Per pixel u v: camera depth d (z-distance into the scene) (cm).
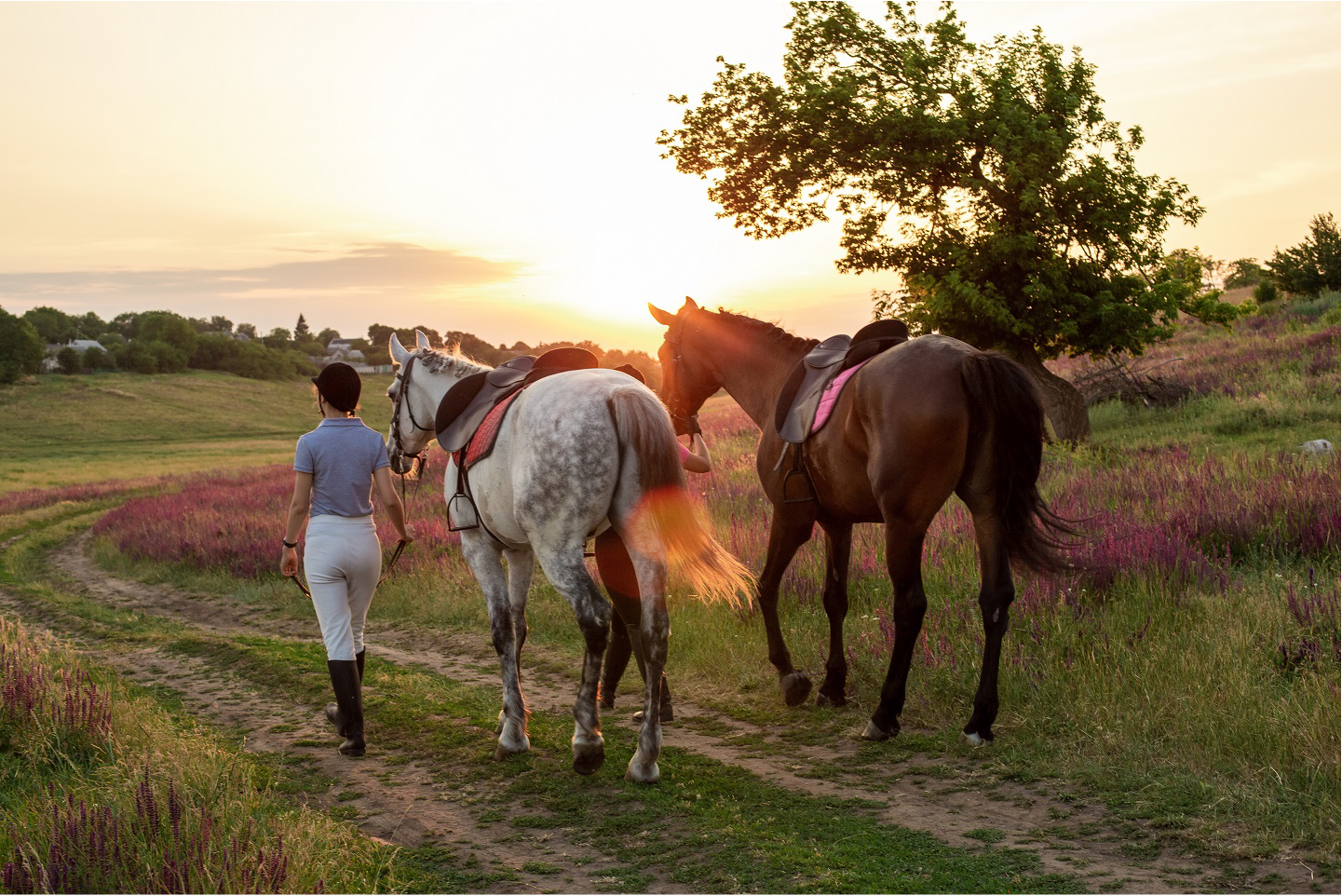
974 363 430
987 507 443
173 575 1387
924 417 433
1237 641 497
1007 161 1509
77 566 1648
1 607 1173
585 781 439
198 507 2045
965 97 1541
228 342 12100
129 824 322
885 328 507
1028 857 336
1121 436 1555
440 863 356
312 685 657
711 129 1697
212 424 8081
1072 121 1545
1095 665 493
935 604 655
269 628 1003
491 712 572
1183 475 956
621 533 432
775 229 1698
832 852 345
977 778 419
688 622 712
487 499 465
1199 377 1903
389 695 624
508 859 359
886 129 1547
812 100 1572
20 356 9988
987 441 434
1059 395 1509
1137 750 412
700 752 483
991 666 450
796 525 523
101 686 607
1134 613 573
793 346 591
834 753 470
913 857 340
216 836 323
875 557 773
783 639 605
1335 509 743
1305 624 527
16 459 5575
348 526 505
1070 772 409
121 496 3138
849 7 1614
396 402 585
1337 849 319
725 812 390
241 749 509
